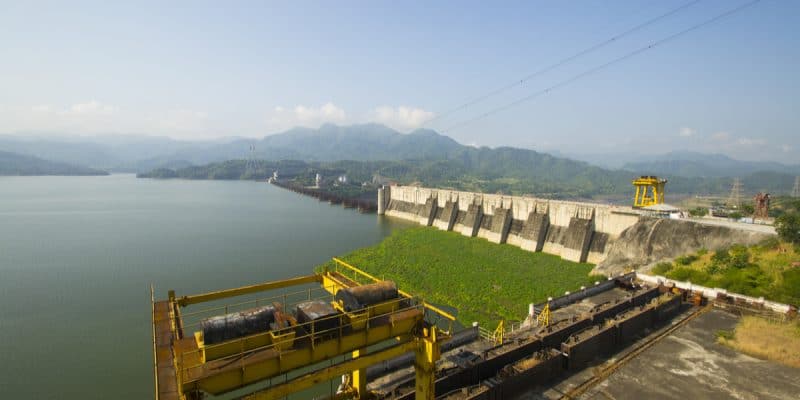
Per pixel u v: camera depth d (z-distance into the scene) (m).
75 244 100.56
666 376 27.28
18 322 53.25
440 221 121.94
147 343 47.34
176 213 164.75
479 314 53.69
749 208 88.69
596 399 25.02
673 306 38.66
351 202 197.25
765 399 24.36
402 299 21.78
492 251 89.31
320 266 79.06
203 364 15.74
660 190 84.00
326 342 18.33
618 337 32.22
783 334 31.88
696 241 61.03
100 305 59.34
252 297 61.59
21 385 38.81
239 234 114.06
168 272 75.62
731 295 40.16
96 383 39.19
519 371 26.08
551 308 41.34
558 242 87.38
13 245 99.56
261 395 16.64
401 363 31.80
